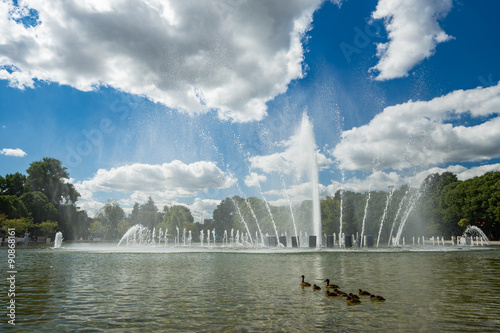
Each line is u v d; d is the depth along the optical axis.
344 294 14.79
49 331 10.15
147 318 11.48
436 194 105.62
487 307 12.87
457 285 17.84
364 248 50.50
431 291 16.14
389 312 12.16
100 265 28.83
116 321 11.16
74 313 12.19
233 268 25.98
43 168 112.50
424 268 25.72
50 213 104.00
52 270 25.25
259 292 16.02
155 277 21.25
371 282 18.91
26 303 13.80
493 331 9.97
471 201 87.62
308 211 116.31
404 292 15.91
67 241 118.62
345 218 116.31
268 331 10.04
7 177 111.19
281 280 19.78
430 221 104.94
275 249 49.19
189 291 16.34
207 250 48.09
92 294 15.63
